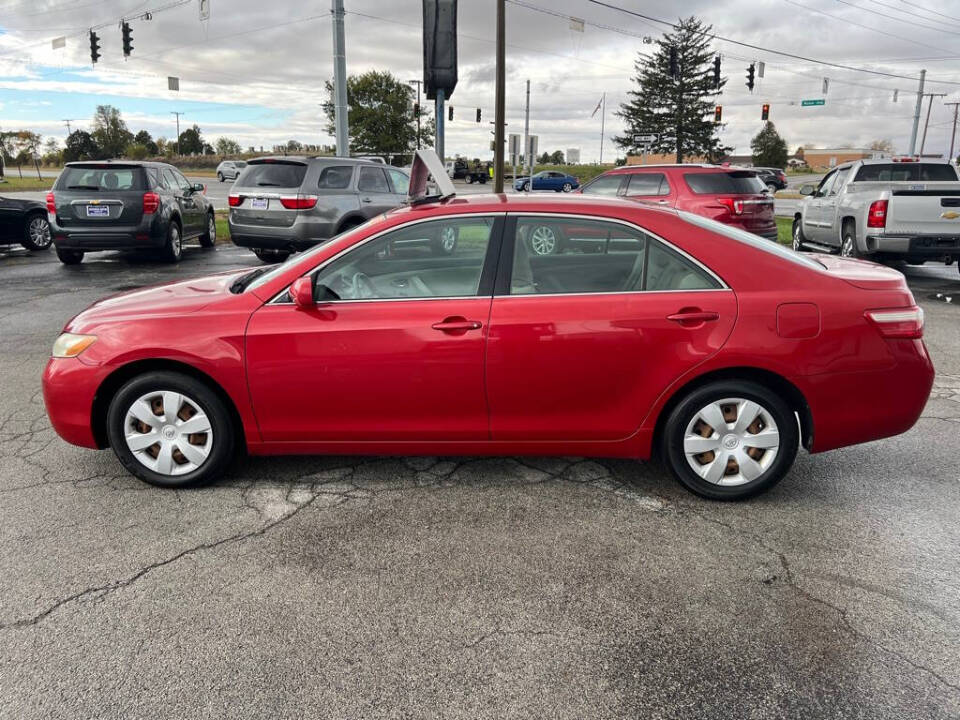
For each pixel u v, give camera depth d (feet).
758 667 8.32
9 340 24.07
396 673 8.22
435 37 38.65
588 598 9.68
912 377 12.03
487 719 7.54
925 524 11.71
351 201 38.75
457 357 11.89
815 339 11.68
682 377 11.80
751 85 109.19
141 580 10.07
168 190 43.19
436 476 13.55
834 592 9.79
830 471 13.80
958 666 8.32
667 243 11.95
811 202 45.16
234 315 12.26
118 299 13.74
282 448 12.67
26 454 14.62
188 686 8.00
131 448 12.81
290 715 7.57
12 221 47.16
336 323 12.02
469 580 10.09
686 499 12.58
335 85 55.36
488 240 12.11
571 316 11.79
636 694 7.90
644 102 274.98
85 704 7.73
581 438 12.35
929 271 41.88
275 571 10.31
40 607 9.44
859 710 7.66
